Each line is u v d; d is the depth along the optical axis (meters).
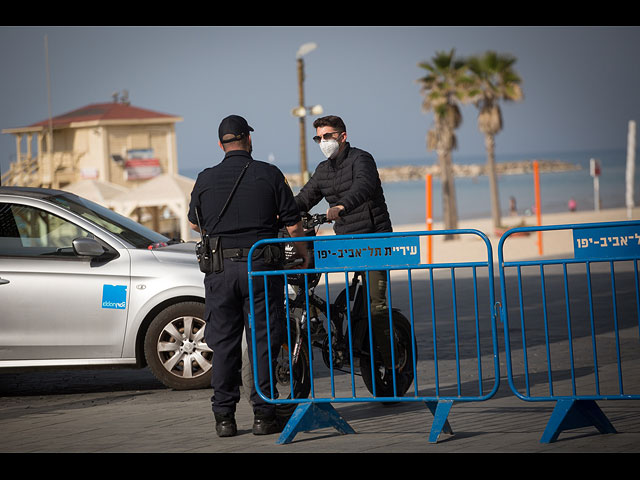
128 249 17.03
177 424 13.75
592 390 14.91
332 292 32.84
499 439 11.66
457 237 93.94
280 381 13.02
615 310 11.46
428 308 27.83
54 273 16.62
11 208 16.94
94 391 17.47
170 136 91.50
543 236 76.81
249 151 12.91
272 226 12.55
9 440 12.99
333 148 14.28
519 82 98.06
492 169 99.06
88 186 67.75
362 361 14.34
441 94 97.56
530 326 23.42
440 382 16.50
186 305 16.84
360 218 14.31
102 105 93.50
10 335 16.47
